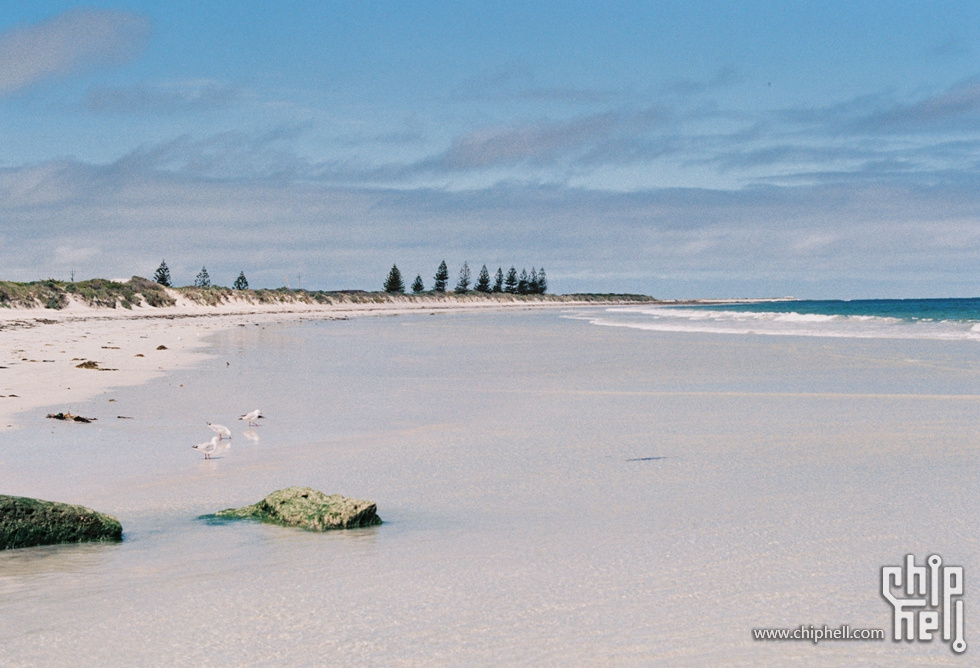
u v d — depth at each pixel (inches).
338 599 277.7
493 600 275.4
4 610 270.4
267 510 394.6
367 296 6830.7
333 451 563.5
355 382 1002.1
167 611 267.9
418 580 297.0
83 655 234.7
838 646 239.8
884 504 399.5
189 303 4200.3
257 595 282.8
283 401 823.7
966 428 634.8
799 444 573.6
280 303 5241.1
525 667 225.5
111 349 1433.3
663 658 231.5
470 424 680.4
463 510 403.9
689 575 298.5
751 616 261.3
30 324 2198.6
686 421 686.5
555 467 504.1
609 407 777.6
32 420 680.4
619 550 330.0
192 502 425.7
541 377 1058.7
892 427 644.1
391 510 407.2
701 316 3491.6
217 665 227.6
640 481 462.6
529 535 355.9
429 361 1321.4
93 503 423.2
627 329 2436.0
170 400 817.5
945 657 233.6
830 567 306.5
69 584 297.0
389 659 230.4
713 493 430.0
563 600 274.8
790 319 2876.5
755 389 905.5
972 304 6850.4
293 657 232.1
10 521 344.8
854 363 1180.5
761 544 335.3
